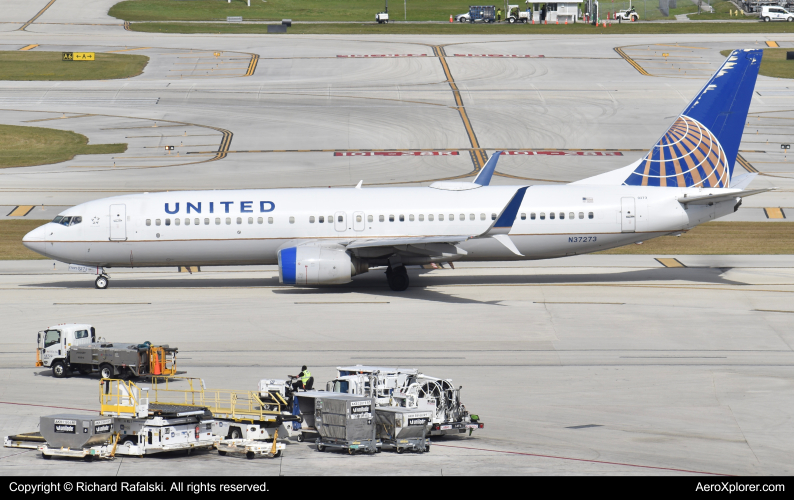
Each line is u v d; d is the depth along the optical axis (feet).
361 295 638.94
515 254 616.80
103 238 649.20
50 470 292.61
